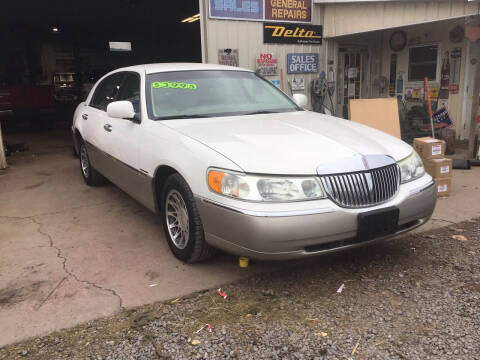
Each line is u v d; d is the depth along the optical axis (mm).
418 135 8898
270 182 2799
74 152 8664
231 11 8430
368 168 3002
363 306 2908
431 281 3232
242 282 3262
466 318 2740
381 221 2994
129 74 4719
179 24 19422
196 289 3172
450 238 4039
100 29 20375
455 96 9125
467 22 6855
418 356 2391
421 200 3254
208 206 3002
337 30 9336
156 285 3240
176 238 3627
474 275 3314
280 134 3346
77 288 3217
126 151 4195
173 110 3977
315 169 2877
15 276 3424
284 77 9398
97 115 5250
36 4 14180
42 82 21281
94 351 2492
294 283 3236
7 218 4863
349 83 10750
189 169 3170
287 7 9031
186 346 2521
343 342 2527
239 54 8711
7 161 8398
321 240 2830
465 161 6793
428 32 9477
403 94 10281
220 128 3510
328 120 4008
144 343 2555
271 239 2742
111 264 3617
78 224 4605
